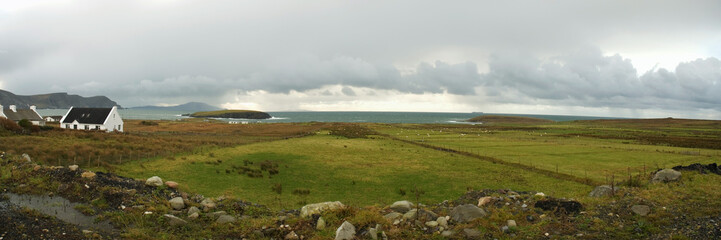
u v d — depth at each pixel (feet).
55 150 121.29
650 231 42.88
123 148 146.10
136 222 47.65
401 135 341.41
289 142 229.45
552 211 50.80
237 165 128.88
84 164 107.34
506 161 160.04
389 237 43.88
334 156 166.30
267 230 46.60
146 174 101.04
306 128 412.57
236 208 57.93
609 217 47.98
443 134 363.97
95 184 60.75
